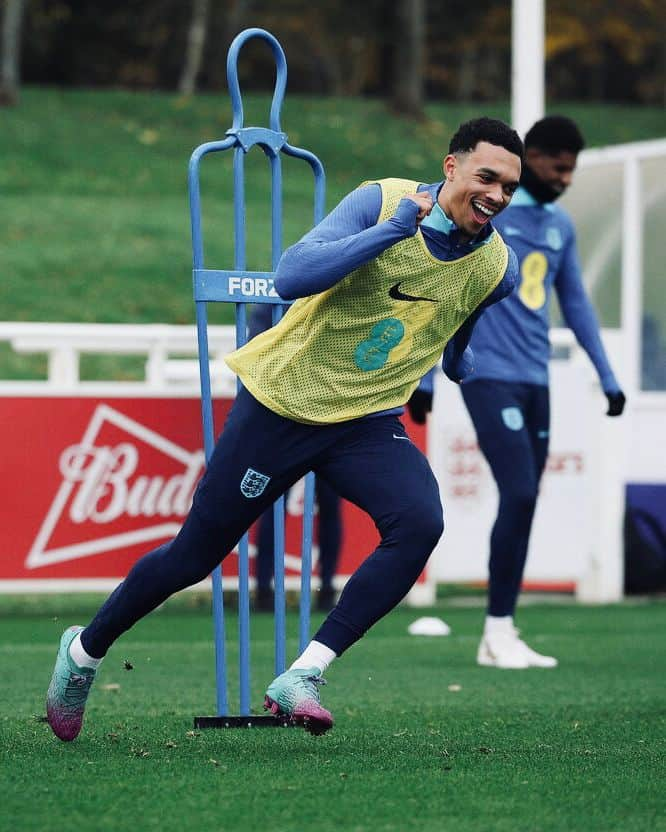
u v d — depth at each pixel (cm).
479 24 12494
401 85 11275
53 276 7819
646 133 11356
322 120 10975
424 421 2306
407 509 1622
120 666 2695
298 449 1641
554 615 3628
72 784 1504
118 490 3491
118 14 12519
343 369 1616
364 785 1516
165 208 9031
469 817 1378
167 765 1612
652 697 2319
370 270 1571
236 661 2775
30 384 3450
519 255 2591
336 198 9594
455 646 3030
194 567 1686
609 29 11356
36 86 12556
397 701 2261
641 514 3981
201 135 10594
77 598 4059
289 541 3575
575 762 1670
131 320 7462
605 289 4306
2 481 3438
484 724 2006
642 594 4038
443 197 1577
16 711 2098
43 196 9044
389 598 1630
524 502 2606
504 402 2566
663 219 4153
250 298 1798
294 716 1598
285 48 13200
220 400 3538
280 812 1387
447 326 1645
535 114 4016
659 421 4062
